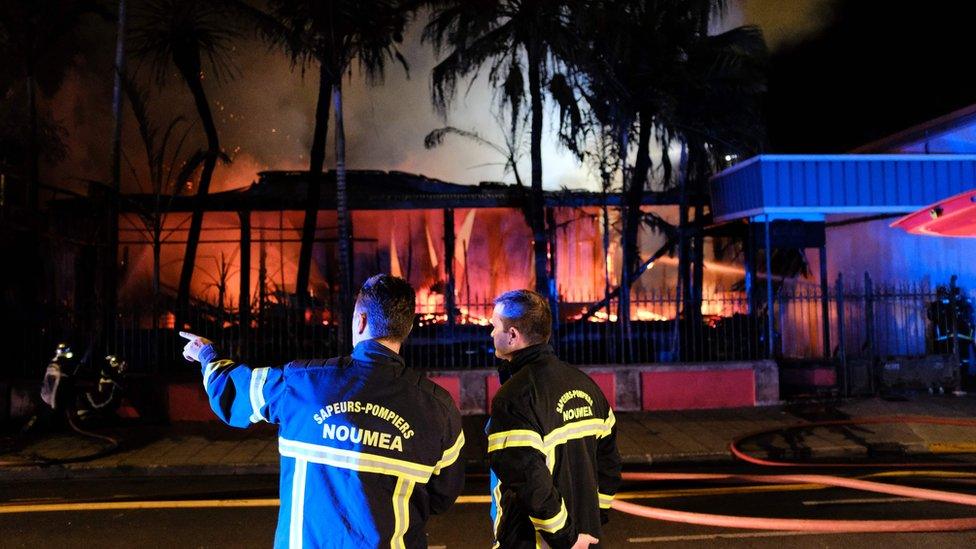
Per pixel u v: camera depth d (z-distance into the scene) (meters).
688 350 14.90
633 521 6.91
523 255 19.78
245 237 18.75
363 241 19.61
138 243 17.41
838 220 18.75
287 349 14.02
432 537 6.55
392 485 2.62
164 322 16.39
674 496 7.81
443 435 2.76
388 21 15.25
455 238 19.80
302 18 15.27
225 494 8.41
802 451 10.09
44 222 15.32
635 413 13.03
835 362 14.46
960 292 14.73
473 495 8.15
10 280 14.40
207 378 2.92
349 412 2.66
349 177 19.17
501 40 16.38
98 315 13.25
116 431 11.86
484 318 18.95
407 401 2.72
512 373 3.50
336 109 14.50
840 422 11.39
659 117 17.20
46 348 13.20
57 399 10.95
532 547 3.29
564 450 3.29
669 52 16.69
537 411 3.20
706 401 13.39
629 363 13.65
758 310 14.95
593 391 3.54
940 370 14.39
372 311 2.86
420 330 15.57
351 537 2.56
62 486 9.01
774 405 13.45
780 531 6.50
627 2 16.25
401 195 18.70
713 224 17.27
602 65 16.33
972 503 6.69
